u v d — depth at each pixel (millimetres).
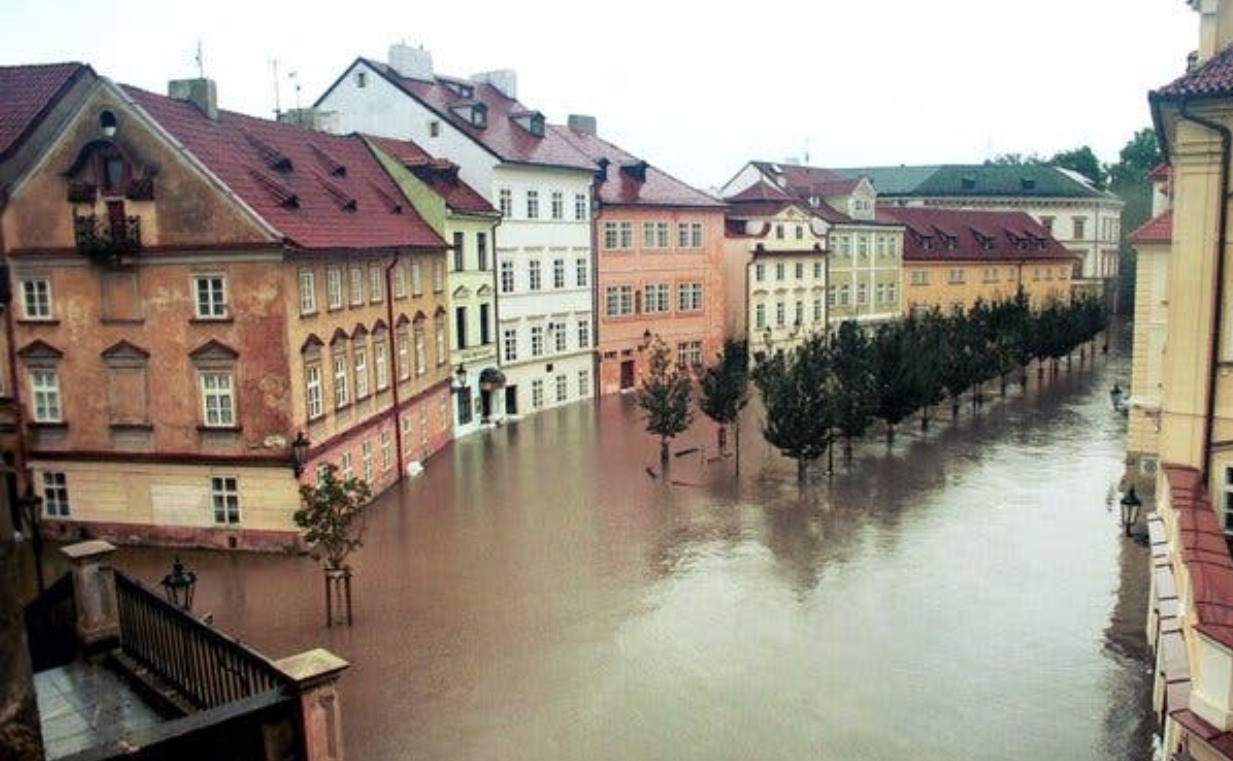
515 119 53500
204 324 28531
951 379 48562
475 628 22812
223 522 29438
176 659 12898
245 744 10227
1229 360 16953
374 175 42125
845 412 38875
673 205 59188
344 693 19547
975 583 25391
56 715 12625
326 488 23188
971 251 83125
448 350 44375
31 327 29672
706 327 62938
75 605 14367
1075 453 41562
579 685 19781
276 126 37562
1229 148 16375
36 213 28984
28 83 32594
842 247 71688
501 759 16984
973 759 16797
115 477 29969
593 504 33750
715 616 23375
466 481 37438
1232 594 12492
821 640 21875
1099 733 17609
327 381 31188
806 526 30812
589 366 56344
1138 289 35281
